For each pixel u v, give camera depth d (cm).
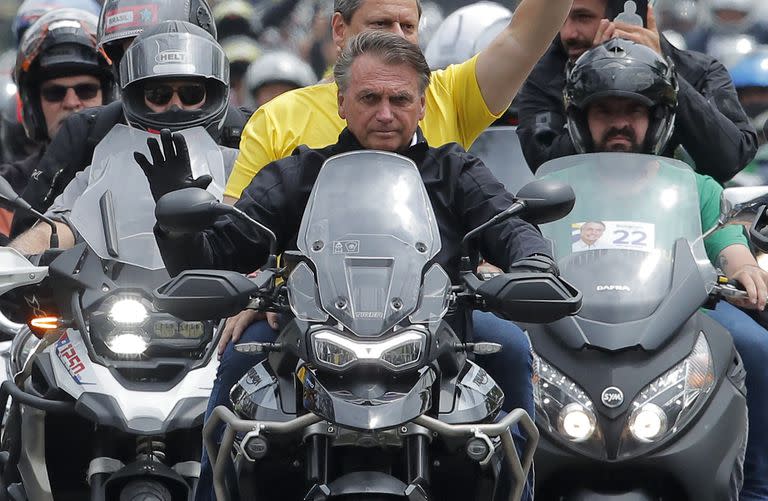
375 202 1143
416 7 1532
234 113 1866
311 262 1118
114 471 1442
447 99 1474
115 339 1443
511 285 1105
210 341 1470
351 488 1062
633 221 1475
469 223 1223
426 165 1230
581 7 1898
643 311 1395
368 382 1066
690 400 1367
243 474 1129
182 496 1441
